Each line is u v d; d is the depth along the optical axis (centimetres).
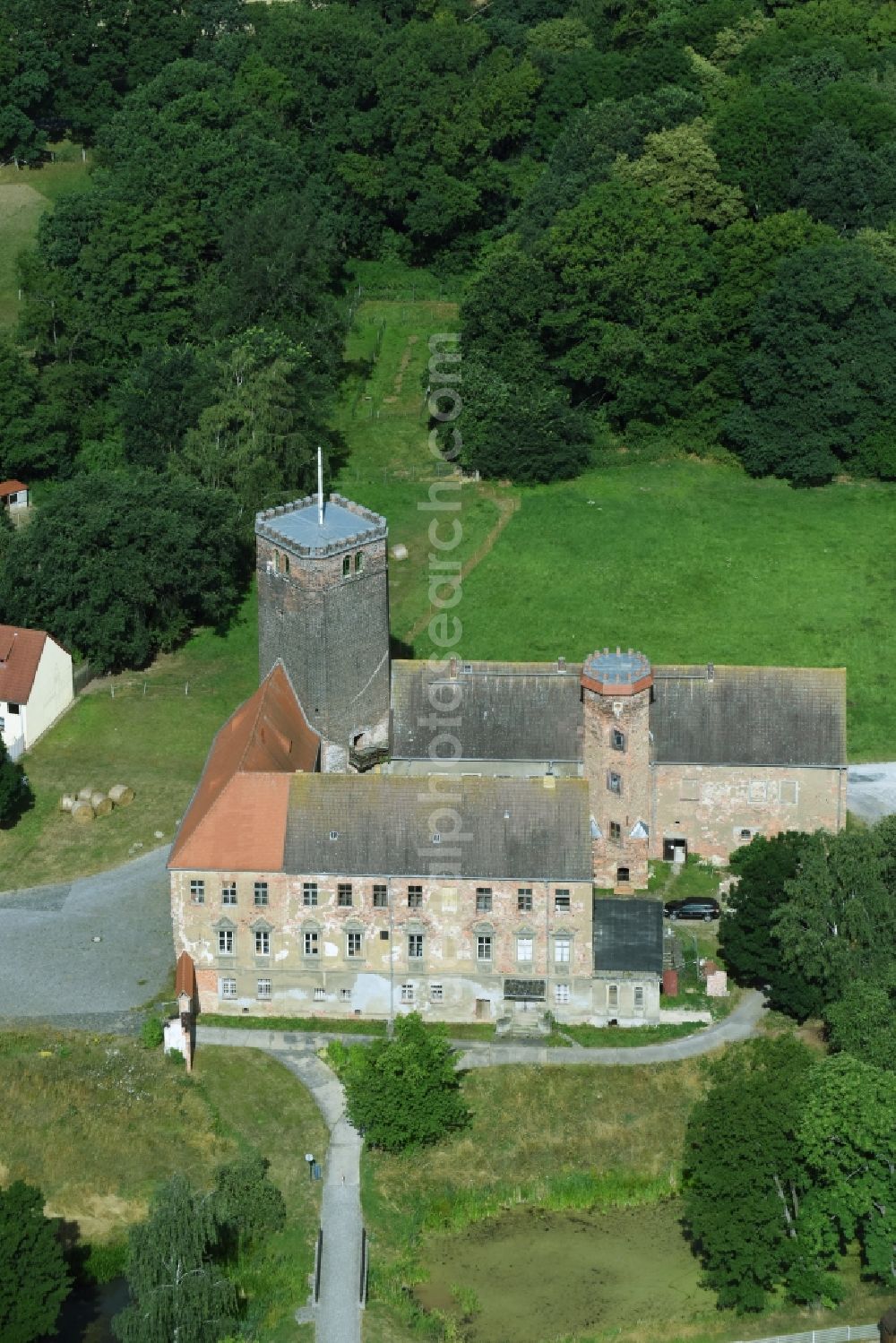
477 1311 12988
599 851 16512
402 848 14825
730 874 16850
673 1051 14825
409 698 17025
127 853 17275
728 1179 12962
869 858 14725
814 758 16638
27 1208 12575
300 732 16525
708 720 16725
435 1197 13812
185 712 19350
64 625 19625
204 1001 15275
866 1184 12912
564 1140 14188
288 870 14800
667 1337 12756
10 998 15462
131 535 19875
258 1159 13775
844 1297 13038
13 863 17188
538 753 16888
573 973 14975
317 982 15150
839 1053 13975
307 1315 12762
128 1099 14450
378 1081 14012
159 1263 12194
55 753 18650
